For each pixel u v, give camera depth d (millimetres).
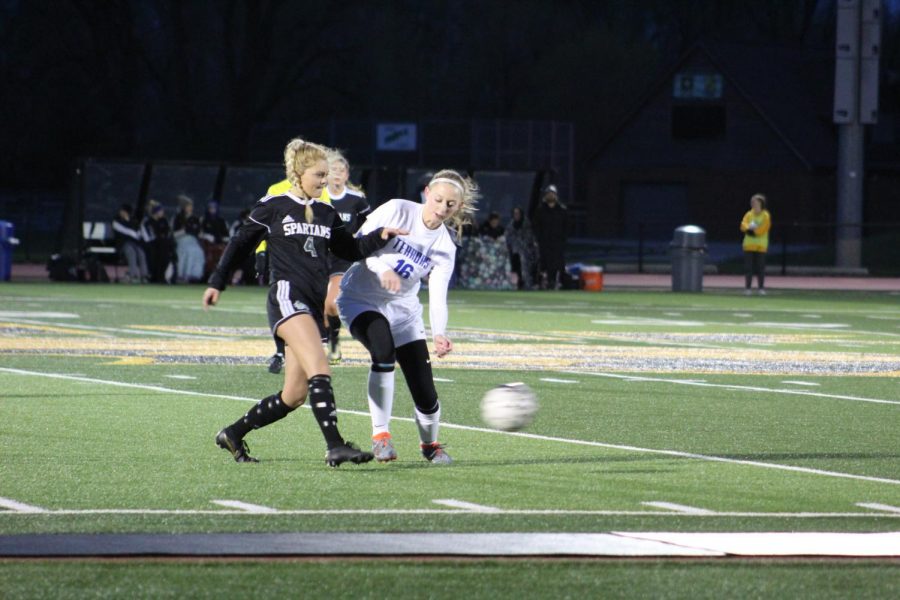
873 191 185000
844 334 59031
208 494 21984
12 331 53688
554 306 76750
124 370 40938
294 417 31672
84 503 21141
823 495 22625
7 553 17469
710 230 190875
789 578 16766
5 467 24484
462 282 94062
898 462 26422
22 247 154750
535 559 17453
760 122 187875
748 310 75812
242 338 52219
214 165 98562
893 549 18219
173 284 91250
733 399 36312
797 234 184250
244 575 16562
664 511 20984
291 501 21438
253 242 23906
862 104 118000
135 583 16156
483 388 37812
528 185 105000
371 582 16344
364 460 24000
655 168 193625
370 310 24547
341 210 39312
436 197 24125
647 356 47719
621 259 146625
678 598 15883
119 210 93688
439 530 19312
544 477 24016
